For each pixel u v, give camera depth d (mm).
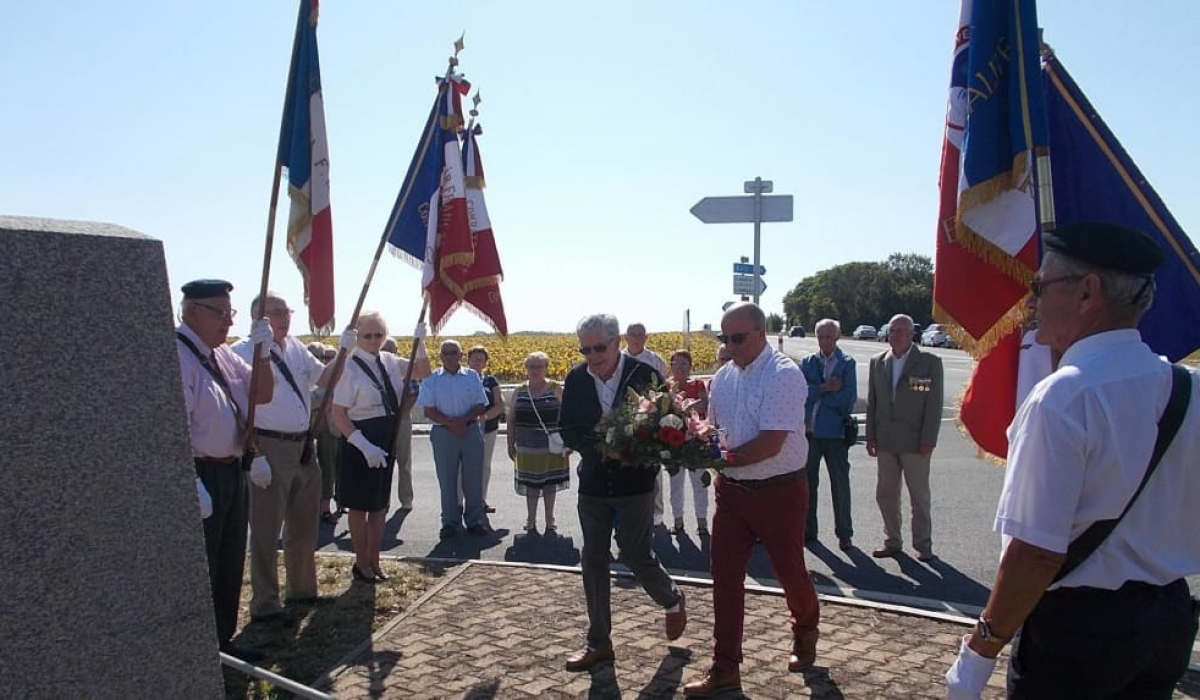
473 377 8203
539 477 8195
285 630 5211
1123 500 1953
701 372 33312
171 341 2355
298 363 5695
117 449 2217
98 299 2197
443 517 8117
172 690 2309
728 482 4293
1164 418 1977
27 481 2051
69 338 2135
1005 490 2049
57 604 2096
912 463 6934
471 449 8141
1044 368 3402
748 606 5539
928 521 6949
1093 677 1979
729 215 10820
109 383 2207
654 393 4258
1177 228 3586
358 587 6086
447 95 6207
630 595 5875
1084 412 1946
